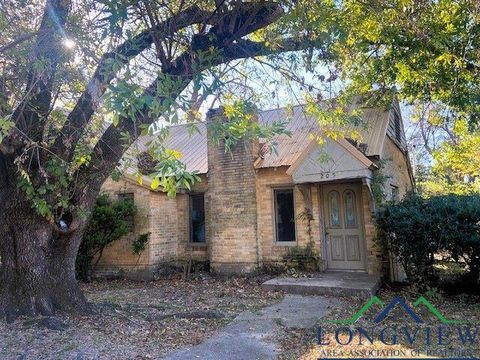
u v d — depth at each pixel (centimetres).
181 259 1229
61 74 528
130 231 1170
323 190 1066
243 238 1095
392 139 1223
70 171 580
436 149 1532
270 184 1099
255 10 587
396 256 871
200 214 1242
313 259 1028
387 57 1041
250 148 1107
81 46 498
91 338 525
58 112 603
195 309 723
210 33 605
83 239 1084
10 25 523
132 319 631
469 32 902
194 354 473
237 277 1070
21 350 473
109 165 607
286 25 570
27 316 590
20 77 527
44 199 547
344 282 868
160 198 1201
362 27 794
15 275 611
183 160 1270
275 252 1081
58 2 504
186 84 543
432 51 926
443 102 1069
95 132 605
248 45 641
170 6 589
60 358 450
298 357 463
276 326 600
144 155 605
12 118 512
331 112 723
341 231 1038
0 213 608
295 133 1184
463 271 833
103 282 1122
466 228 754
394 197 1214
